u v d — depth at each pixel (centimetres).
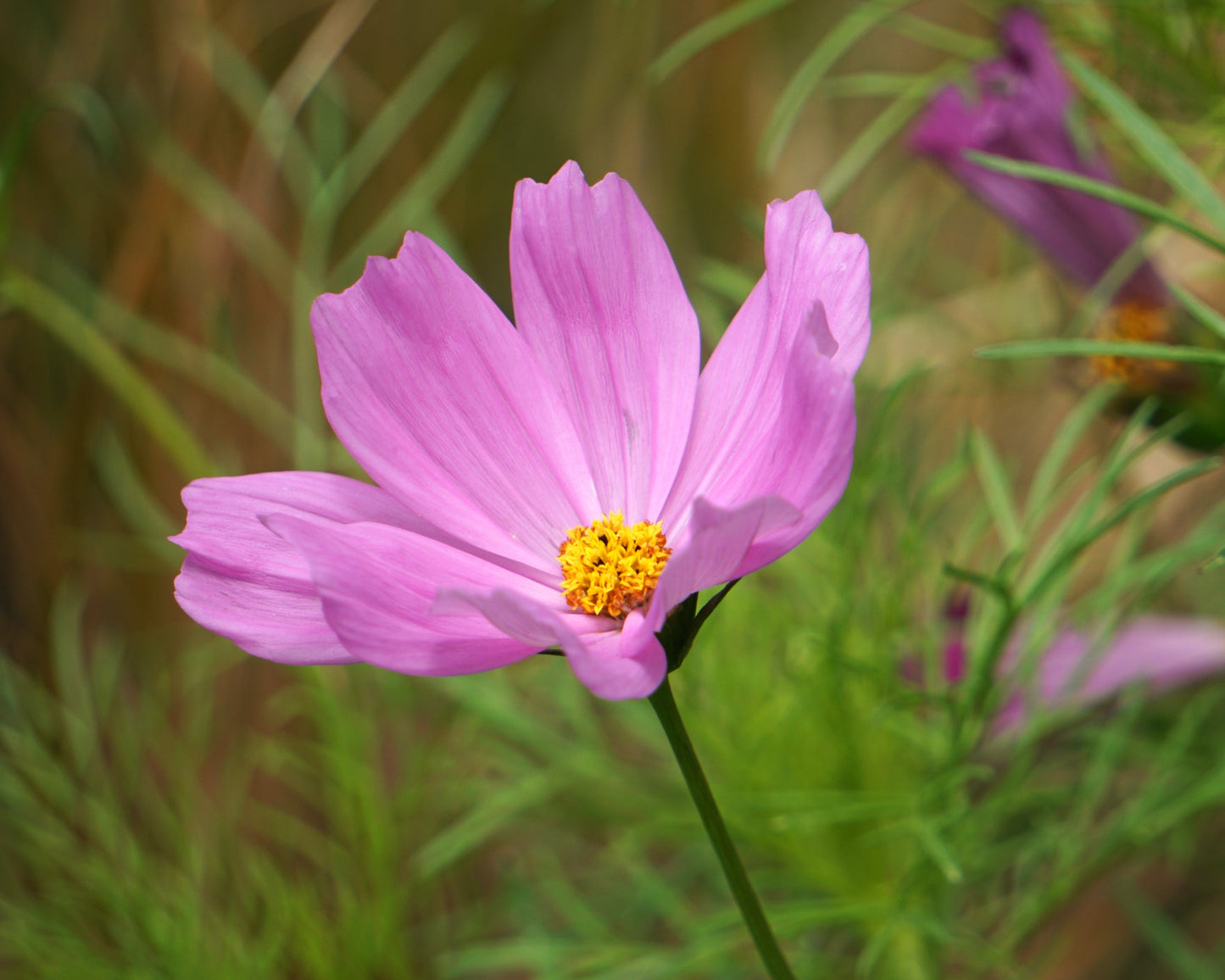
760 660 64
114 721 75
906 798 60
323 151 71
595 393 54
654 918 73
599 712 71
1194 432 59
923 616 64
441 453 53
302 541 51
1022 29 59
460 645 51
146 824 71
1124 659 61
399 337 53
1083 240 60
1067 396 71
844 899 63
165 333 74
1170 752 62
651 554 53
